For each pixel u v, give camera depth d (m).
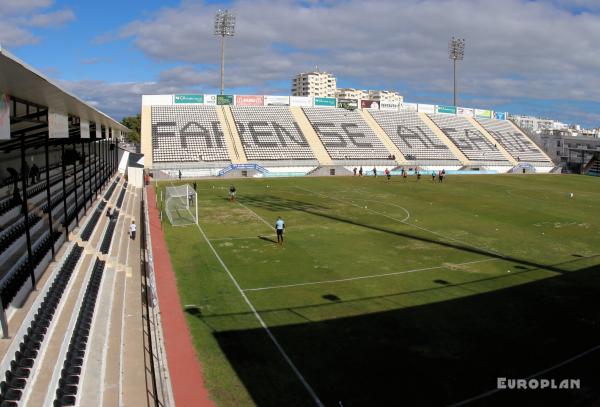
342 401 10.94
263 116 76.69
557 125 193.00
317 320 15.53
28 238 12.18
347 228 30.05
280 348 13.49
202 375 11.88
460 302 17.36
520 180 64.50
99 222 24.33
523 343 14.06
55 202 24.45
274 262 22.19
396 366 12.59
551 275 20.83
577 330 15.02
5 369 8.61
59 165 31.83
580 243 27.19
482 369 12.52
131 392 10.60
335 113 82.19
